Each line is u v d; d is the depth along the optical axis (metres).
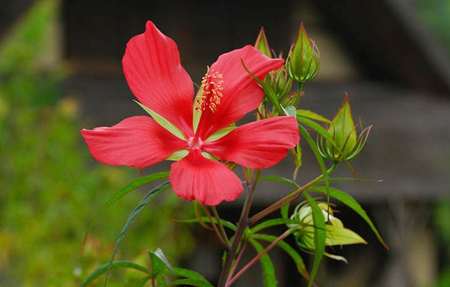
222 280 1.16
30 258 4.55
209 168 0.99
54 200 4.96
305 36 1.19
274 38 9.50
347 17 9.46
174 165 0.98
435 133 9.39
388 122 9.26
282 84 1.19
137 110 8.02
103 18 8.87
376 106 9.61
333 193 1.15
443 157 9.08
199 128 1.08
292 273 10.05
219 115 1.09
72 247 4.42
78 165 5.48
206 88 1.08
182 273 1.22
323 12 9.77
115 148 0.98
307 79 1.19
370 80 10.29
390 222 8.94
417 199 8.67
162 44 1.08
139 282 1.22
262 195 7.56
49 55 8.64
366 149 8.92
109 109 7.94
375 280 9.33
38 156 5.38
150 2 9.02
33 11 7.82
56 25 8.69
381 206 8.92
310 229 1.31
